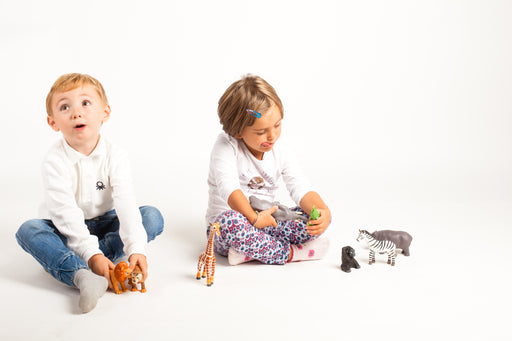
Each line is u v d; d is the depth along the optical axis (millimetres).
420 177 3635
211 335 1611
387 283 2008
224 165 2256
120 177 2115
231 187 2195
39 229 1921
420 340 1607
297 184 2373
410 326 1688
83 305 1717
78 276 1794
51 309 1762
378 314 1763
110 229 2230
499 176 3648
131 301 1828
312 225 2158
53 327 1642
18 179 3408
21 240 1934
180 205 3041
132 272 1852
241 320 1706
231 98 2172
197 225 2713
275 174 2391
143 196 3189
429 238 2504
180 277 2047
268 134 2156
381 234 2246
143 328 1645
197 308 1783
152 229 2186
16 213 2771
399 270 2135
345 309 1794
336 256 2299
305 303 1833
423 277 2064
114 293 1889
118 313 1739
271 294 1900
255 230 2125
